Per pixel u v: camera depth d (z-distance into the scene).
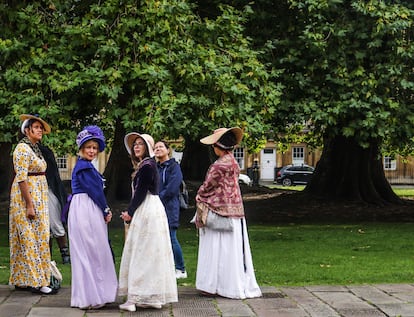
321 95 15.22
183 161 25.12
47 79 11.68
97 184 6.69
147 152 6.69
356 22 15.17
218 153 7.27
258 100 13.42
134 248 6.52
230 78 12.40
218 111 12.09
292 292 7.45
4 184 21.09
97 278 6.59
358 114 15.29
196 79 12.09
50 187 9.02
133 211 6.56
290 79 15.17
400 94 15.54
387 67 14.80
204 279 7.18
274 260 10.01
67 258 9.55
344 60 15.03
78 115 13.23
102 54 11.68
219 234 7.14
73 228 6.61
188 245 12.02
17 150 7.16
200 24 13.25
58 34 12.50
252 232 14.14
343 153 21.06
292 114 15.22
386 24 14.62
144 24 12.05
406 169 47.59
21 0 12.85
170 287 6.58
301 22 15.43
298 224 16.39
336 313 6.44
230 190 7.14
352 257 10.35
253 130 12.65
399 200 21.06
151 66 11.59
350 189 20.80
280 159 50.09
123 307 6.52
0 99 11.82
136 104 11.64
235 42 13.70
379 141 18.55
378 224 16.09
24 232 7.15
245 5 15.02
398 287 7.74
